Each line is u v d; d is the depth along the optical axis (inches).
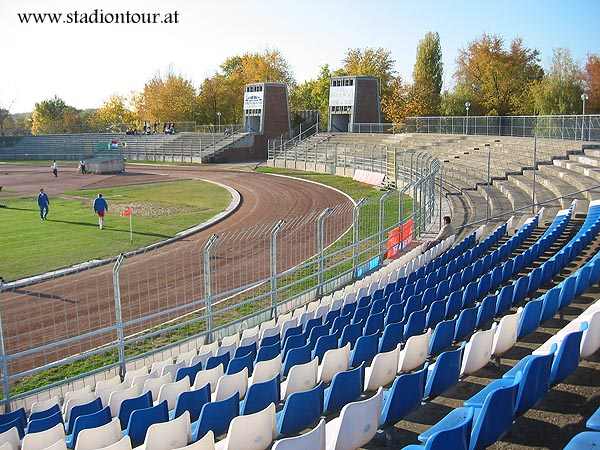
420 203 1074.7
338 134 2733.8
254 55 4451.3
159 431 268.8
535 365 269.3
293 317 610.9
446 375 325.4
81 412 373.4
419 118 2358.5
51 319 685.9
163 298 759.7
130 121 4788.4
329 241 1071.0
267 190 1867.6
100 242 1093.8
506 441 278.5
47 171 2588.6
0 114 4704.7
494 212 1091.3
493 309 463.8
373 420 267.9
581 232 705.0
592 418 223.8
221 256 978.7
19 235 1161.4
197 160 2928.2
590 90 2696.9
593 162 1226.0
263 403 328.8
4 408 457.1
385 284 679.1
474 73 3171.8
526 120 1784.0
